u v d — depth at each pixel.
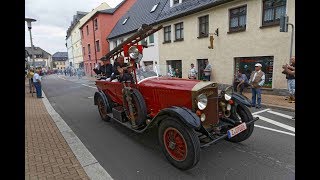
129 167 3.86
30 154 4.27
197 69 14.83
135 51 4.97
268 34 10.37
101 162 4.05
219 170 3.67
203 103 3.79
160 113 3.84
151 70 5.47
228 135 3.81
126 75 5.25
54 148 4.58
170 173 3.63
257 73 8.06
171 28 16.62
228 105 4.41
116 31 26.03
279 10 9.95
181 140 3.62
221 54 12.88
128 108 5.13
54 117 7.37
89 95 13.02
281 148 4.42
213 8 12.99
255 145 4.60
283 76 10.00
